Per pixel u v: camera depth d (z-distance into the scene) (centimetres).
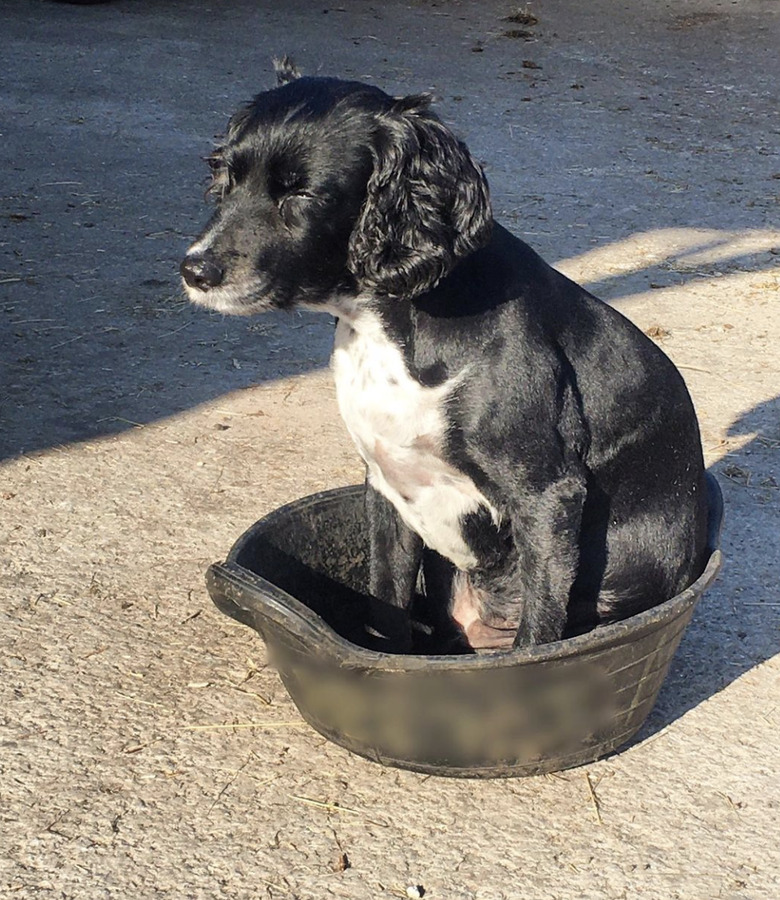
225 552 141
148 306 198
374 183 106
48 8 381
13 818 105
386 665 100
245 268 107
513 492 110
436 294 108
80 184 251
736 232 240
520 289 110
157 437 163
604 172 273
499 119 305
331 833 105
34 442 161
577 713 106
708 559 117
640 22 404
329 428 167
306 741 115
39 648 125
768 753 115
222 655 125
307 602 129
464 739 106
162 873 101
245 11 391
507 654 101
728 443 165
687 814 108
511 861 103
